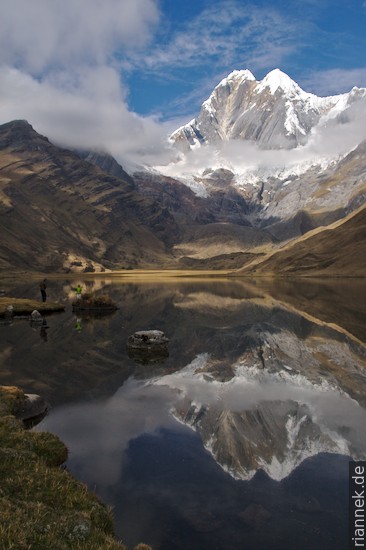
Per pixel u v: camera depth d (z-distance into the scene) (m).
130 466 16.58
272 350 39.59
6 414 20.22
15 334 47.47
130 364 34.25
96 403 24.38
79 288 75.12
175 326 54.47
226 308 76.69
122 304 84.69
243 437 19.47
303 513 13.54
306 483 15.30
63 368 32.59
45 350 39.03
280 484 15.27
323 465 16.70
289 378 30.16
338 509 13.76
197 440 19.12
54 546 9.70
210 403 24.39
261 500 14.27
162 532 12.58
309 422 21.25
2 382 28.48
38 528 10.21
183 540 12.21
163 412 22.73
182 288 146.50
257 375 30.91
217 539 12.27
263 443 18.78
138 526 12.84
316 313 68.44
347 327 53.44
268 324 55.97
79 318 62.03
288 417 21.91
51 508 11.73
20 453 15.17
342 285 155.12
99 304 71.56
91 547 10.09
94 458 17.22
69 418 21.89
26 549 9.30
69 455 17.48
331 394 26.30
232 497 14.45
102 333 48.59
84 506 12.59
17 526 9.96
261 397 25.48
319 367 33.50
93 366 33.38
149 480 15.55
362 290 124.25
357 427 20.66
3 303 69.19
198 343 43.19
